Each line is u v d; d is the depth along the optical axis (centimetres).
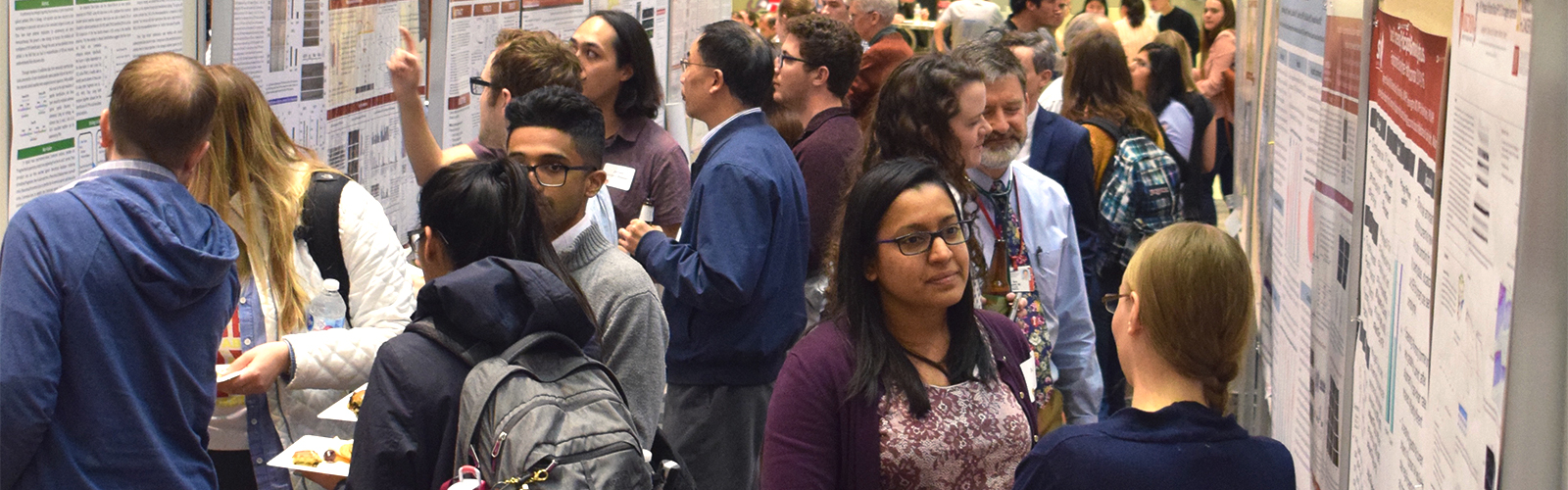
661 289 417
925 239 200
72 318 190
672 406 352
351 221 257
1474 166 116
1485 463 110
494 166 219
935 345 212
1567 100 94
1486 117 113
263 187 250
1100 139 475
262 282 248
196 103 205
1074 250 317
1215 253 167
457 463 188
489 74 388
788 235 341
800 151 399
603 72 413
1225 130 739
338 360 243
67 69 241
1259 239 314
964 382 210
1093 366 320
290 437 256
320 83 344
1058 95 641
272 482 253
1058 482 166
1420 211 141
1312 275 222
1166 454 163
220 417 251
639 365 253
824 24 415
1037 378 296
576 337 204
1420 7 144
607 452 188
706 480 347
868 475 201
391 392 189
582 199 263
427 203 215
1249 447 167
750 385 344
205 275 205
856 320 207
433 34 428
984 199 305
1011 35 477
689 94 365
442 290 192
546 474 181
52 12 234
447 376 190
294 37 325
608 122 425
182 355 205
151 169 205
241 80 250
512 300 196
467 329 193
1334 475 195
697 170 363
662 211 422
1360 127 178
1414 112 145
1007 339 227
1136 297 173
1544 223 96
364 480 188
